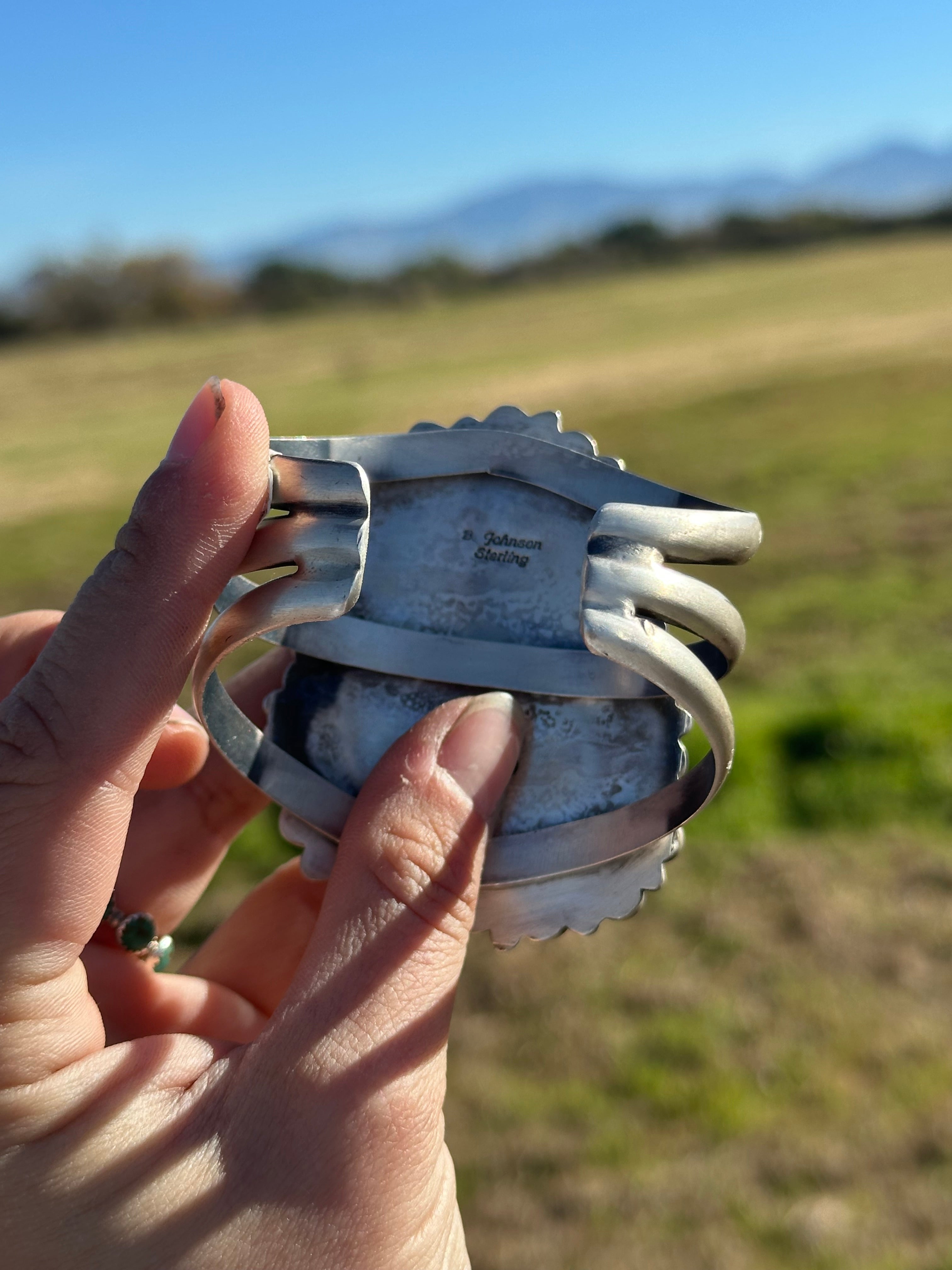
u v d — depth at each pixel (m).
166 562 1.02
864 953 3.46
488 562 1.44
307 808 1.42
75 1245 1.04
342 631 1.45
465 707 1.31
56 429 18.05
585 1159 2.86
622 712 1.40
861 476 10.38
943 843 3.90
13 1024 1.02
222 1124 1.09
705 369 17.61
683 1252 2.60
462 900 1.21
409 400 17.02
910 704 4.61
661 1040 3.21
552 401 16.03
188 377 23.45
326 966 1.15
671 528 1.16
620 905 1.38
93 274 41.66
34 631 1.56
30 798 1.00
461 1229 1.22
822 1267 2.53
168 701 1.05
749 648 6.48
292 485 1.13
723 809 4.13
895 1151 2.79
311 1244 1.08
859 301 24.66
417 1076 1.13
